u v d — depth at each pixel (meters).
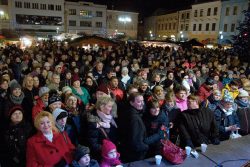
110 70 7.73
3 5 41.06
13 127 3.31
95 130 3.48
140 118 3.64
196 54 16.81
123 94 5.73
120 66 8.77
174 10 49.38
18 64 9.80
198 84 8.27
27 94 5.36
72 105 4.04
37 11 43.75
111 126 3.72
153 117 3.86
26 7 42.78
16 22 42.28
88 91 6.29
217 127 4.17
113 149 3.21
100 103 3.62
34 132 3.40
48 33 45.03
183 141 4.02
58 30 45.78
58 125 3.37
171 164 3.40
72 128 3.69
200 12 40.28
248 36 16.30
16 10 42.00
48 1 44.31
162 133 3.86
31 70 8.22
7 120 3.40
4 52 13.80
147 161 3.49
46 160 3.01
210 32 38.19
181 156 3.44
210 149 3.90
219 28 36.28
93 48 18.42
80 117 3.81
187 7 44.97
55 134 3.24
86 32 49.16
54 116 3.38
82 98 5.65
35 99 4.96
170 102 4.48
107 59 12.09
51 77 6.57
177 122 4.26
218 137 4.22
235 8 33.25
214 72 8.52
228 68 11.25
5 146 3.21
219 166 3.38
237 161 3.54
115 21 52.41
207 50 21.34
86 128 3.57
